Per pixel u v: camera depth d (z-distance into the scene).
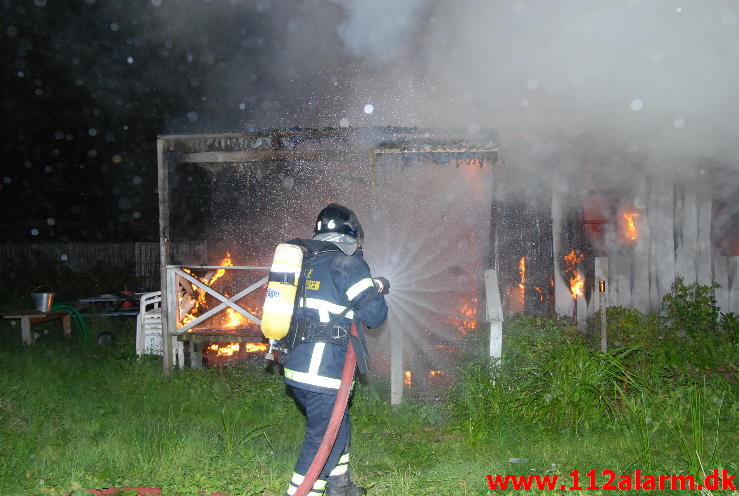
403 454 4.40
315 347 3.43
